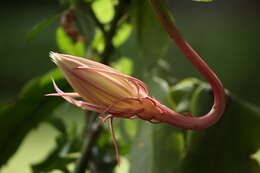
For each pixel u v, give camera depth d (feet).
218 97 2.35
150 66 3.14
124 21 3.27
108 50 3.19
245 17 21.59
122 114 2.31
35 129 3.35
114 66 3.49
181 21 21.17
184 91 2.94
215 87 2.35
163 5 2.38
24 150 8.31
